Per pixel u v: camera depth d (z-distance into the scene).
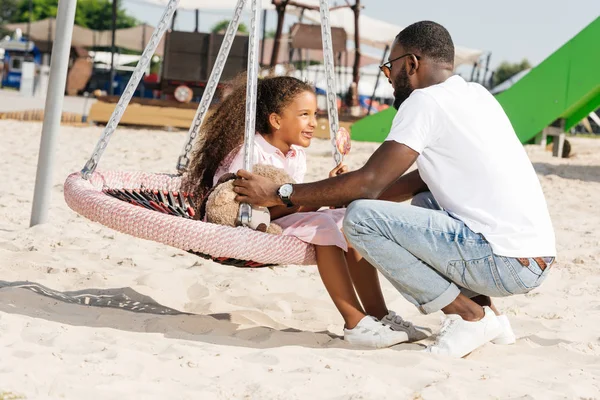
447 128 3.04
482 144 3.05
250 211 3.18
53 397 2.45
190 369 2.83
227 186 3.21
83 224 5.91
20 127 14.84
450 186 3.08
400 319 3.43
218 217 3.20
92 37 30.89
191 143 3.86
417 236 3.06
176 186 4.14
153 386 2.61
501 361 3.20
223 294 4.27
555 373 3.06
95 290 4.12
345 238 3.41
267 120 3.51
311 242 3.15
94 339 3.14
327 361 3.00
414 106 3.05
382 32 23.59
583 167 12.50
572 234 6.61
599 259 5.60
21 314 3.45
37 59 34.53
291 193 3.11
